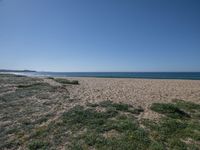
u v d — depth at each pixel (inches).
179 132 305.9
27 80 941.8
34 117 365.4
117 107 425.1
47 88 644.7
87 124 331.0
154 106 437.4
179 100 531.5
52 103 454.9
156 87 832.9
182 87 847.7
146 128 318.7
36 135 294.7
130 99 519.2
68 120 345.7
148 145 263.0
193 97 593.9
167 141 277.3
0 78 1032.8
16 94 546.3
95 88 722.8
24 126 325.1
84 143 269.7
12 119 357.1
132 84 987.9
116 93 607.5
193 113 422.9
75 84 850.1
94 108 420.8
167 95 609.6
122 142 268.8
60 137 288.0
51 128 315.6
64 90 623.2
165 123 337.1
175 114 393.1
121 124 325.1
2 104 444.8
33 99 491.8
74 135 293.9
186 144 268.8
